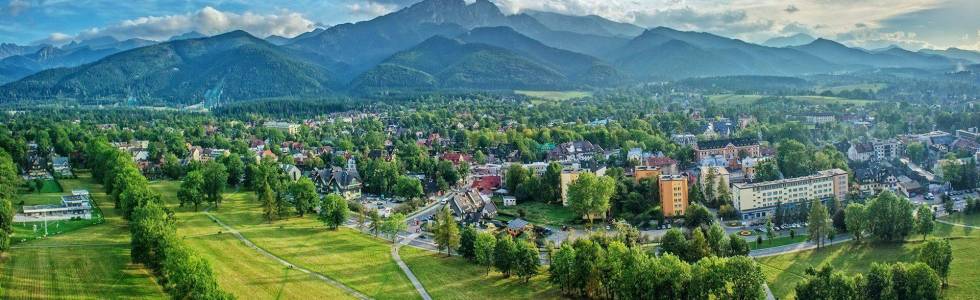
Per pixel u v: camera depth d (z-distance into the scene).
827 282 199.12
